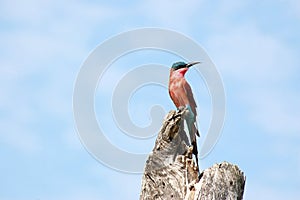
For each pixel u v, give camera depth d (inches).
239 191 542.0
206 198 527.2
